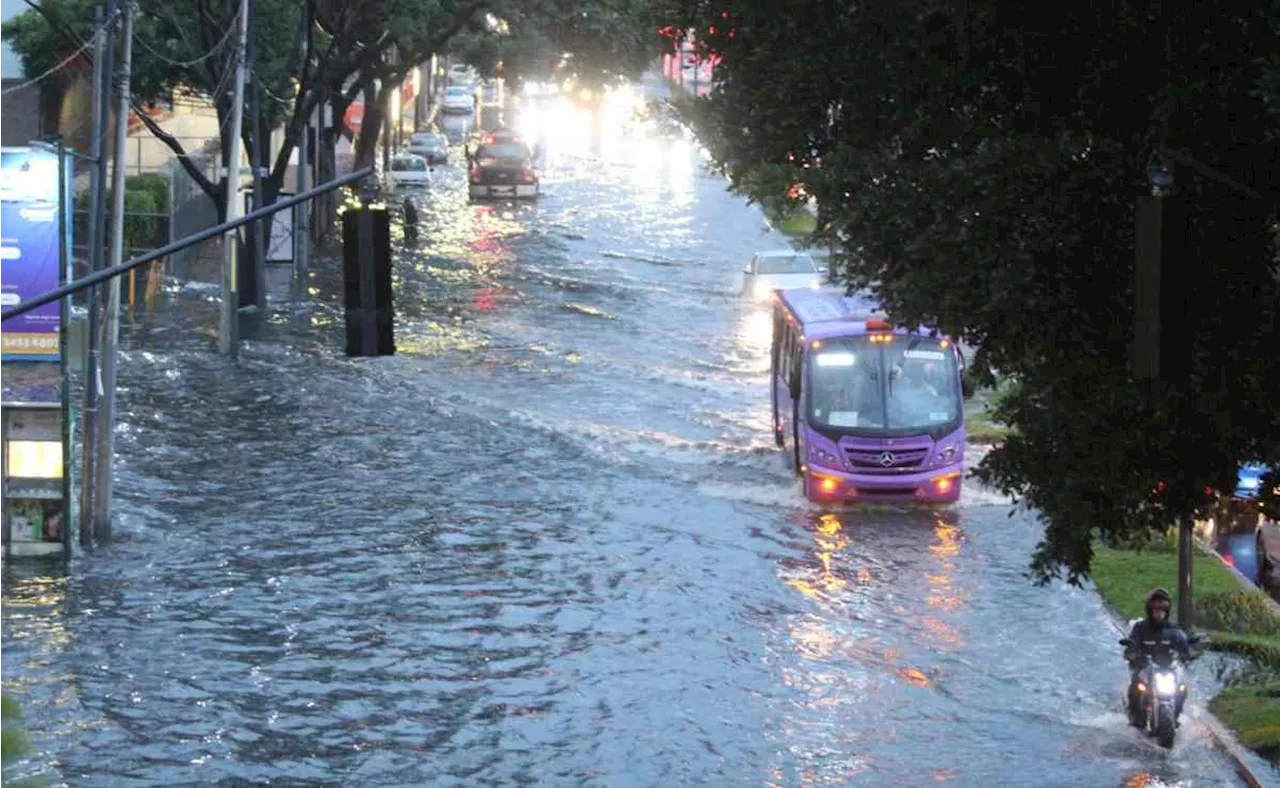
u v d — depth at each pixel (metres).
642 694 40.22
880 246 28.98
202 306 103.12
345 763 35.56
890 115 30.81
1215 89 27.12
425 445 68.50
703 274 131.38
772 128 31.61
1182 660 38.12
